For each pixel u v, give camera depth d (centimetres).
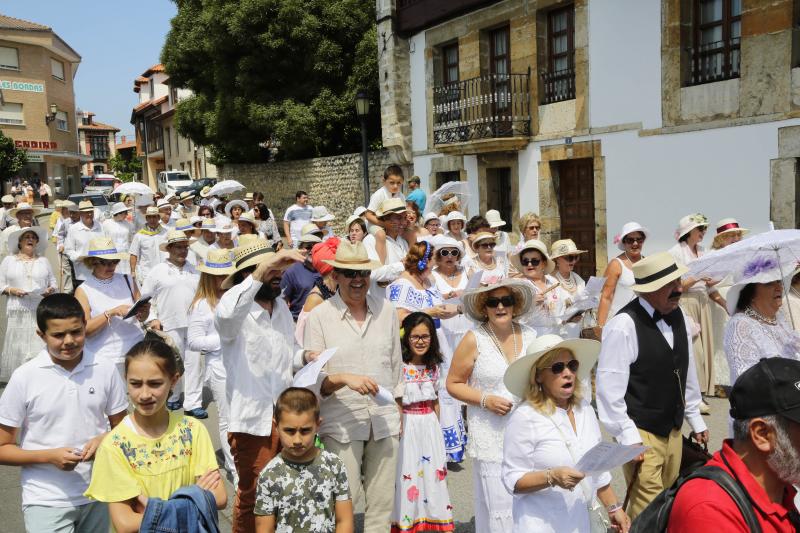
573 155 1284
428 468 455
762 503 204
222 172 2783
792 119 947
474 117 1478
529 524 318
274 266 401
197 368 754
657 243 1154
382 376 425
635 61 1153
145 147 6181
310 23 2200
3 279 829
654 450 385
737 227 739
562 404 328
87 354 373
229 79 2400
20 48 4438
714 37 1061
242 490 427
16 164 3803
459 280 663
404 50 1694
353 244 421
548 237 1362
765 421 201
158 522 280
